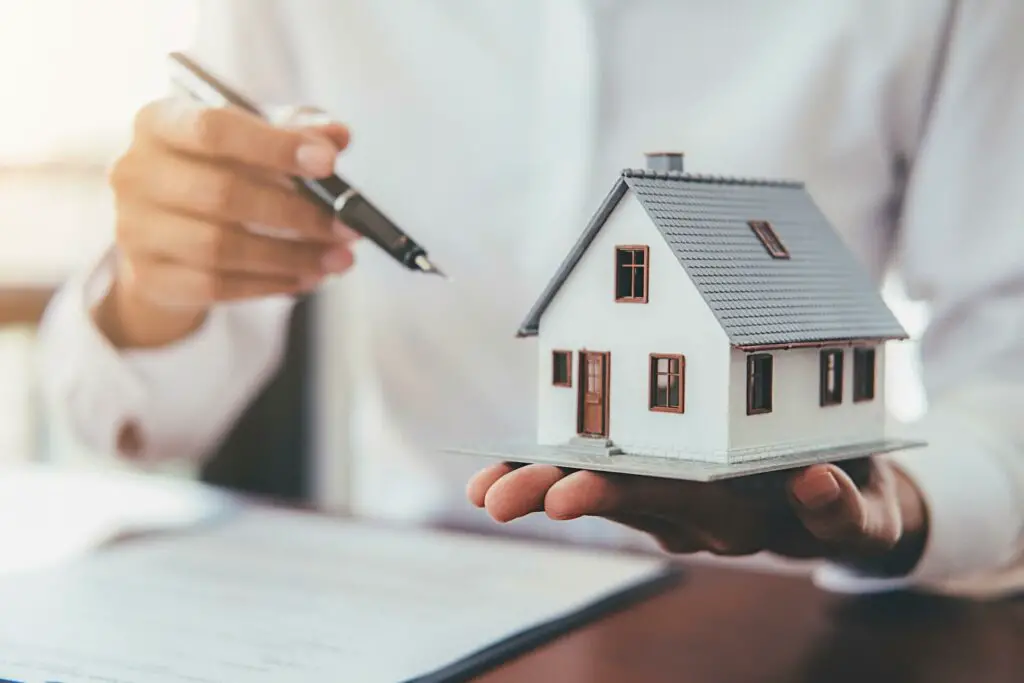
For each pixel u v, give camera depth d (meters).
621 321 0.58
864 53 0.91
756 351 0.55
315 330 1.60
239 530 0.92
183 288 0.84
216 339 1.04
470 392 1.08
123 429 1.04
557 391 0.60
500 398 1.07
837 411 0.62
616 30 0.96
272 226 0.77
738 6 0.94
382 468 1.16
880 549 0.58
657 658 0.63
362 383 1.18
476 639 0.64
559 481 0.50
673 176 0.60
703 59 0.95
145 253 0.83
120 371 1.00
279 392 1.60
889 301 1.05
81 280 1.00
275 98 1.12
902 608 0.73
